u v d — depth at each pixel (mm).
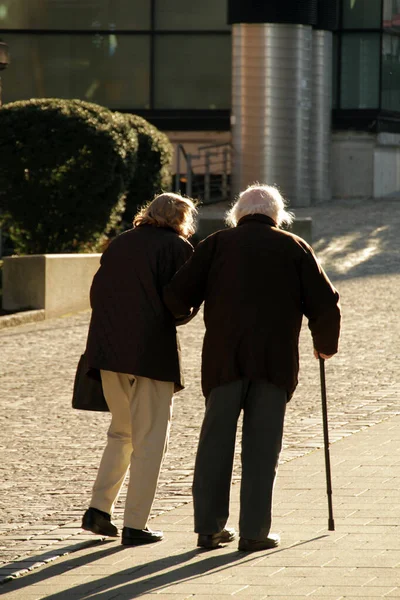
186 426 24156
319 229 65875
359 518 16312
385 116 82500
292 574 13891
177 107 82562
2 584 14008
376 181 82188
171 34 82062
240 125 76625
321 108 79688
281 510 16891
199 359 32625
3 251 55844
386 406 25688
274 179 76312
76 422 24938
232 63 76938
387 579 13539
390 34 82812
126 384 16000
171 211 16234
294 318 15320
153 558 14953
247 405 15359
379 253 58062
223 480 15352
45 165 47688
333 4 78750
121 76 82438
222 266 15344
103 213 48500
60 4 82000
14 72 82688
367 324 39000
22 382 29672
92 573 14352
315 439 22125
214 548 15328
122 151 48281
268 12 74875
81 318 42281
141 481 15680
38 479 19891
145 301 15727
